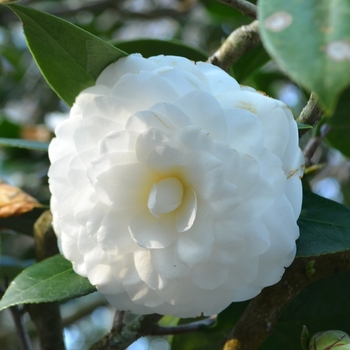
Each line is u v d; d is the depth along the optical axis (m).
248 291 0.44
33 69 1.18
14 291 0.46
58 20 0.44
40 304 0.51
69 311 0.94
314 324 0.50
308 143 0.54
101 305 0.92
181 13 0.99
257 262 0.43
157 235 0.43
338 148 0.58
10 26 1.18
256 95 0.43
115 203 0.43
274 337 0.50
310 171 0.54
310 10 0.37
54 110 1.13
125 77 0.43
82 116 0.44
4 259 0.66
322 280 0.50
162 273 0.43
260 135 0.42
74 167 0.43
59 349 0.52
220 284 0.43
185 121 0.42
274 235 0.43
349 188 0.85
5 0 0.43
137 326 0.49
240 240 0.42
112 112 0.43
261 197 0.42
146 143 0.42
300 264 0.47
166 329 0.50
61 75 0.46
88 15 1.11
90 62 0.45
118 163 0.43
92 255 0.44
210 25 1.05
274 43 0.36
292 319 0.50
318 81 0.35
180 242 0.43
